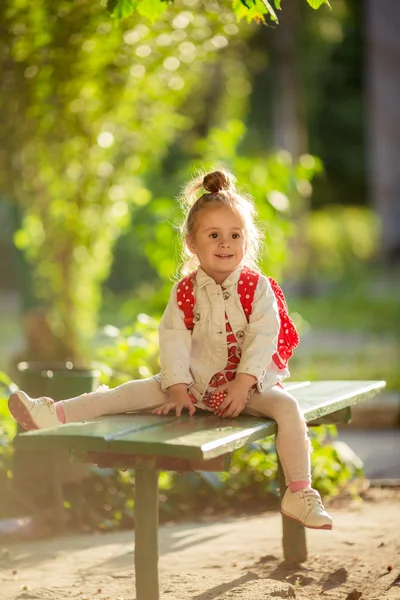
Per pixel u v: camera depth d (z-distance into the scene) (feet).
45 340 38.27
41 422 14.20
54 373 22.13
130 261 104.22
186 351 15.05
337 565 17.17
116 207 37.76
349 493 25.44
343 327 79.66
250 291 15.12
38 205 36.99
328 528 14.02
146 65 32.42
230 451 12.62
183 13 30.83
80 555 18.78
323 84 128.16
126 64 31.94
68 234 37.52
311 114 126.41
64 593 15.75
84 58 31.07
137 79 32.96
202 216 15.29
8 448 22.58
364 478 27.37
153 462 13.03
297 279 102.68
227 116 92.27
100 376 25.14
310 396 16.55
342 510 23.32
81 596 15.55
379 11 121.49
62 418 14.32
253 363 14.57
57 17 29.22
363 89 129.49
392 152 122.42
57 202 36.27
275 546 19.06
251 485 24.57
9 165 34.94
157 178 82.23
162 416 14.42
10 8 29.12
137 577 13.37
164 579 16.48
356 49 126.82
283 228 32.40
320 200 131.44
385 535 19.74
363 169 131.23
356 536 19.74
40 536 20.83
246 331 15.01
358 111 130.41
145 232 33.65
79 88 31.94
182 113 42.83
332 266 104.01
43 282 41.88
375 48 122.01
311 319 86.28
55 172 35.35
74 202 36.11
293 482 14.35
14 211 42.93
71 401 14.52
